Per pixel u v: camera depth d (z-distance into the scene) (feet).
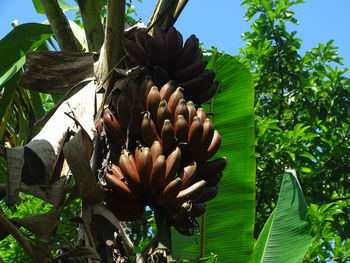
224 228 14.02
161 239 9.29
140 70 10.59
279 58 30.30
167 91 10.16
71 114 10.82
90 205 9.57
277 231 14.25
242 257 13.87
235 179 14.33
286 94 31.35
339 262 21.40
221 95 14.67
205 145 9.94
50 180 9.95
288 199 14.65
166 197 9.30
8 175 9.21
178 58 10.93
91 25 12.62
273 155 26.13
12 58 14.38
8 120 16.16
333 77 30.01
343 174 28.27
